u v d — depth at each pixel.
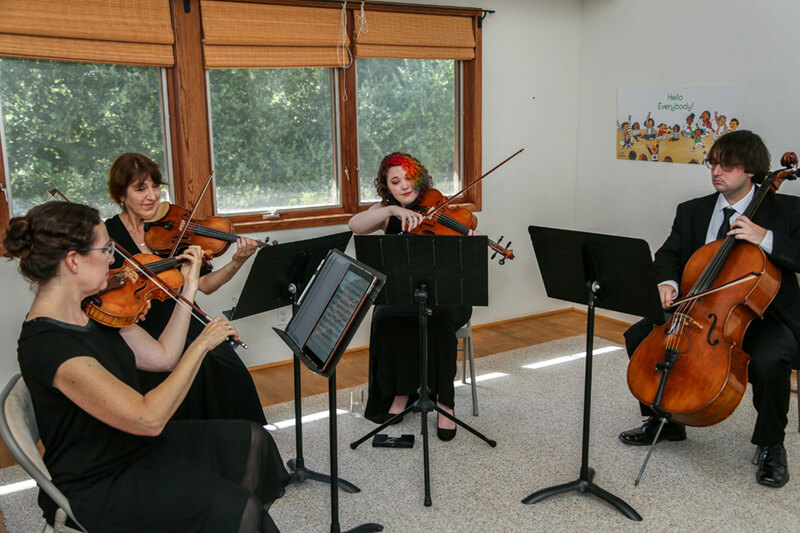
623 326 4.52
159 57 3.30
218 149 3.62
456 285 2.35
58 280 1.52
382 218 3.00
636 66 4.26
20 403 1.58
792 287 2.62
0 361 3.10
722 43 3.75
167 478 1.59
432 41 3.99
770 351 2.45
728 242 2.52
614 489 2.45
